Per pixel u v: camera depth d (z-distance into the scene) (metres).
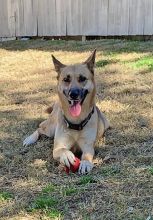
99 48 5.53
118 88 3.81
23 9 6.57
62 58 5.12
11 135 2.93
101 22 6.27
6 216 1.99
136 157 2.50
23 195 2.16
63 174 2.36
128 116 3.12
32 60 5.22
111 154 2.58
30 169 2.41
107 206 2.01
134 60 4.71
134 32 6.16
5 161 2.54
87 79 2.46
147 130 2.87
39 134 2.85
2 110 3.47
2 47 6.16
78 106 2.40
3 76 4.55
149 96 3.54
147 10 6.04
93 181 2.24
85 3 6.25
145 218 1.89
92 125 2.53
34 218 1.96
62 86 2.46
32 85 4.12
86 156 2.45
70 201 2.07
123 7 6.13
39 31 6.58
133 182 2.21
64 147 2.51
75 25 6.37
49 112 3.22
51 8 6.43
